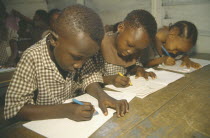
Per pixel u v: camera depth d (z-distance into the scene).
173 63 1.57
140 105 0.87
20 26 3.38
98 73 1.10
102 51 1.35
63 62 0.73
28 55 0.82
